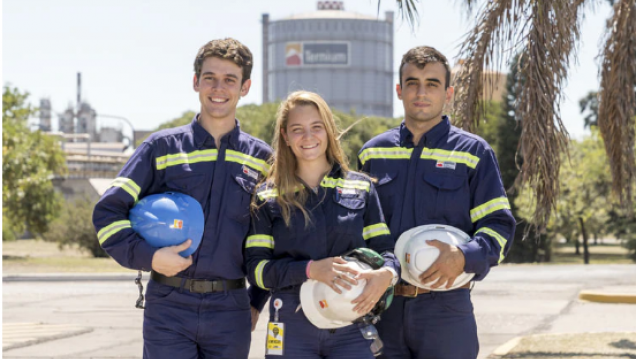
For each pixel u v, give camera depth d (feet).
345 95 600.39
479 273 13.91
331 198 13.50
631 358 25.53
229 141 14.12
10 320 41.29
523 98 20.70
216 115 13.96
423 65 14.97
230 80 14.01
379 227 13.67
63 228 131.64
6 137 115.44
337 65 602.85
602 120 28.07
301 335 13.12
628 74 27.37
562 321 38.37
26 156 119.14
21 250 154.61
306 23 607.78
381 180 15.24
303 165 13.62
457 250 13.64
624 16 27.22
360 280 12.57
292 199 13.37
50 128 377.50
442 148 15.10
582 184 126.21
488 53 22.63
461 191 14.82
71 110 413.39
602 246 231.09
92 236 129.08
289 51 611.47
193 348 13.65
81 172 262.67
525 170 20.61
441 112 15.40
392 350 14.99
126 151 379.35
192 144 14.01
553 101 20.54
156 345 13.47
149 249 12.96
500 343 31.99
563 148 20.93
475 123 23.47
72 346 32.35
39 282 70.64
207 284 13.60
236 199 13.84
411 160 15.14
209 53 14.03
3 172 114.11
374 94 608.60
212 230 13.67
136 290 60.64
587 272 72.74
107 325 39.17
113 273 78.48
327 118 13.48
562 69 20.76
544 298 49.57
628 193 28.12
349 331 13.09
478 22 22.77
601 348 27.50
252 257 13.60
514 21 21.61
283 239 13.43
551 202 20.68
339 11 620.49
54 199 132.05
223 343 13.64
